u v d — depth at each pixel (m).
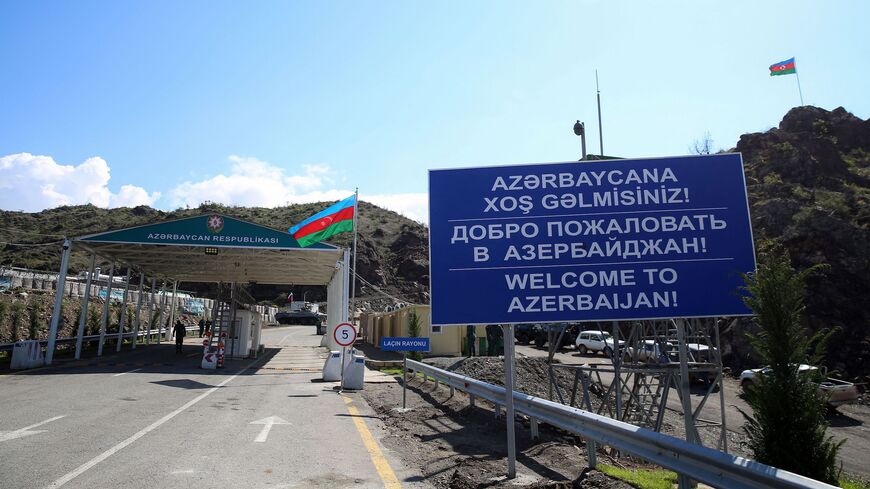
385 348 11.98
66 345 31.27
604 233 6.73
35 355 20.00
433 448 8.19
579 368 10.82
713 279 6.55
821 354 5.59
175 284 45.53
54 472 6.08
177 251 27.20
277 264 31.66
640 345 11.09
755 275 5.98
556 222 6.80
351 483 6.12
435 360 27.47
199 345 38.59
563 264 6.69
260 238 23.92
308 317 77.25
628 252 6.67
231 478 6.11
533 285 6.66
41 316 31.98
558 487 5.72
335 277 34.59
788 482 3.37
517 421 10.41
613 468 6.69
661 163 6.85
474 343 32.88
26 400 11.70
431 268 6.75
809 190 44.06
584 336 36.66
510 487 5.78
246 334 27.19
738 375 28.62
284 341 44.59
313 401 13.16
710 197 6.75
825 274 33.41
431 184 6.97
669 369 9.41
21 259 78.25
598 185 6.85
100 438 8.04
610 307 6.56
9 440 7.71
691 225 6.69
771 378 5.61
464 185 6.96
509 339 6.59
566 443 8.53
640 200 6.78
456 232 6.84
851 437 17.42
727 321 32.81
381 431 9.63
